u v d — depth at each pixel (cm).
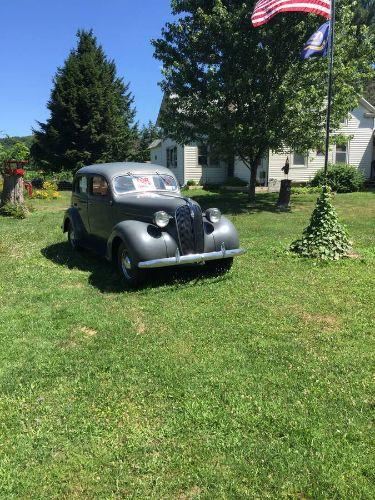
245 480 261
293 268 701
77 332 475
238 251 641
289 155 2303
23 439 303
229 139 1536
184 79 1541
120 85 3809
